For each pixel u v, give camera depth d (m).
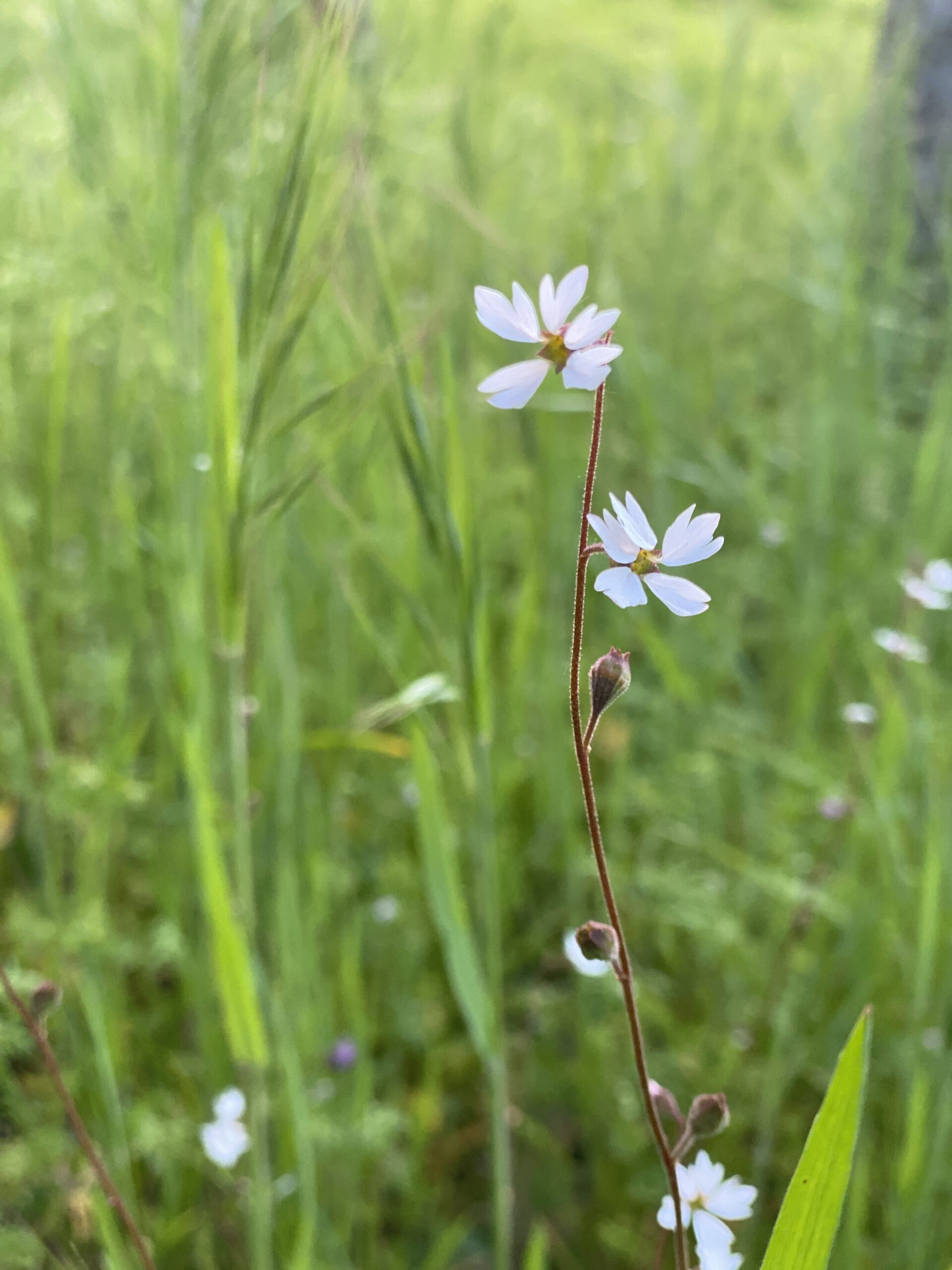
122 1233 0.33
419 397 0.28
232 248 0.28
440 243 0.56
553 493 0.53
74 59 0.38
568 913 0.48
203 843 0.26
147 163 0.36
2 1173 0.31
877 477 0.60
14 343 0.44
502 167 0.69
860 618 0.52
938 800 0.36
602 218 0.63
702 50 1.08
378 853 0.51
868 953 0.40
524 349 0.59
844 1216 0.33
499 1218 0.31
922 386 0.70
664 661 0.45
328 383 0.39
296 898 0.36
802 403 0.71
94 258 0.44
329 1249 0.34
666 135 0.83
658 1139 0.17
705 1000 0.45
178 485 0.39
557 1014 0.45
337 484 0.46
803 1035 0.41
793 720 0.52
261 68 0.27
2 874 0.45
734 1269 0.17
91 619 0.49
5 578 0.34
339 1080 0.39
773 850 0.47
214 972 0.37
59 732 0.51
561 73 0.90
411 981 0.44
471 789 0.30
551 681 0.50
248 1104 0.35
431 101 0.53
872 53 0.83
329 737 0.38
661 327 0.71
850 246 0.67
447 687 0.29
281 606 0.39
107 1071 0.31
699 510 0.67
